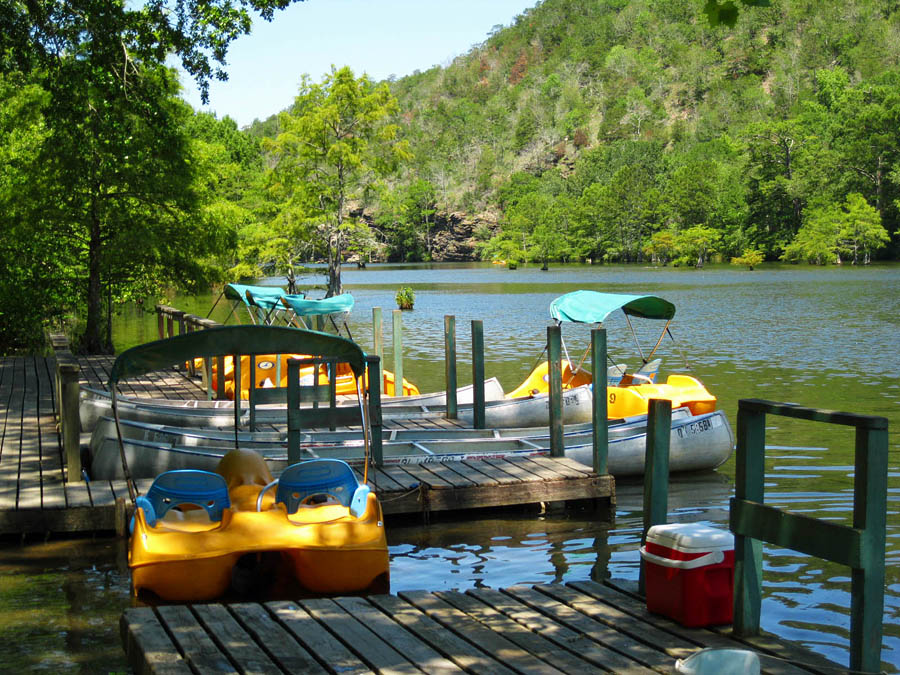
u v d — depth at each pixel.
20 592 6.81
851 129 110.62
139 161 20.05
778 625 6.00
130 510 8.24
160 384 17.02
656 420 5.55
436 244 157.75
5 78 18.06
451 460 10.27
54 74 15.58
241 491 7.30
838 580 6.91
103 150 19.09
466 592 5.74
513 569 7.48
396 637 4.92
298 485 6.74
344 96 61.78
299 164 63.66
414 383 20.02
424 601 5.55
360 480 9.20
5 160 21.09
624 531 8.65
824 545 4.12
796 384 18.55
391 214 152.12
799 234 103.38
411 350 26.86
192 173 21.69
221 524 6.46
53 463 10.07
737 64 196.75
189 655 4.66
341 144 60.28
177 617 5.27
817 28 186.38
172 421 12.29
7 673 5.19
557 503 9.52
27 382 16.50
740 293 51.94
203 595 6.24
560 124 193.12
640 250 125.50
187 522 6.50
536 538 8.45
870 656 3.97
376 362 9.77
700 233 107.81
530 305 47.78
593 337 9.53
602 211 128.38
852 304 41.91
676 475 11.30
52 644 5.69
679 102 193.75
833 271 82.50
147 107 16.70
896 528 8.24
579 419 13.52
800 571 7.14
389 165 63.84
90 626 6.04
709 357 23.48
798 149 116.88
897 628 5.89
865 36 181.12
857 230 97.38
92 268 22.02
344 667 4.50
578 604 5.41
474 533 8.63
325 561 6.40
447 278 89.06
